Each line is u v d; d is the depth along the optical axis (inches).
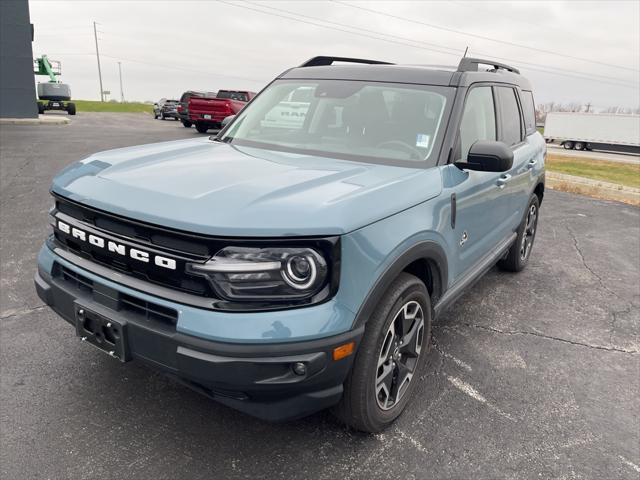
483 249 149.9
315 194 89.0
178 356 81.4
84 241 93.4
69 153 457.4
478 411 116.8
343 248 83.2
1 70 841.5
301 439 104.0
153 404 112.3
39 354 128.9
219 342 78.6
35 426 103.0
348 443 103.7
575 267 226.7
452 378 129.8
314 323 80.9
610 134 1877.5
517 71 192.9
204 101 778.2
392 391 107.8
